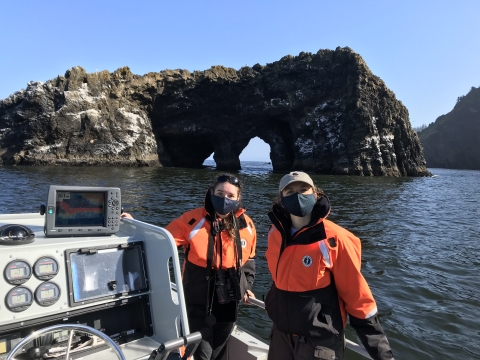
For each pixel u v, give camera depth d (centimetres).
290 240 257
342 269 240
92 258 239
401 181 4197
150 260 258
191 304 305
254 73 5244
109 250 246
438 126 15388
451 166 13825
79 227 253
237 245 306
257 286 768
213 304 307
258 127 5706
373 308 238
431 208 2117
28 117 4497
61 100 4566
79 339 226
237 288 303
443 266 962
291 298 247
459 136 13762
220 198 296
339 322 248
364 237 1281
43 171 3588
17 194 1988
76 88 4631
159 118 5375
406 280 838
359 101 4803
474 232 1455
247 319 612
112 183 2748
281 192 252
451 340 561
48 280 220
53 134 4484
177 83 5178
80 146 4594
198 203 1911
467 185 4209
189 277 306
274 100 5212
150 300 256
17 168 3841
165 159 5494
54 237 246
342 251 239
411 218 1731
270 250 272
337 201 2239
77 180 2856
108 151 4725
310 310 241
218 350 316
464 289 788
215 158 5775
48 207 243
